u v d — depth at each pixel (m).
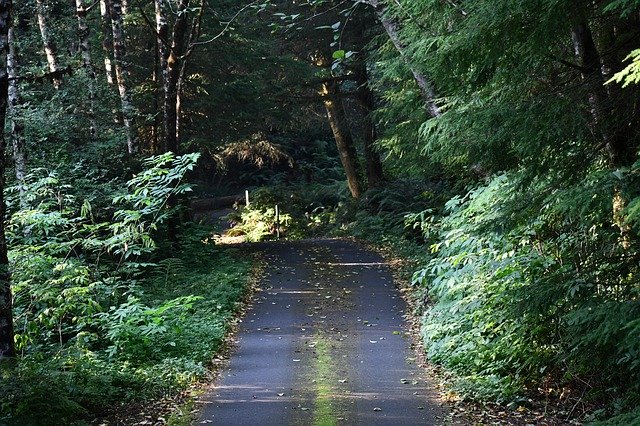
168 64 20.22
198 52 26.02
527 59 7.59
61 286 12.40
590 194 6.76
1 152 8.70
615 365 7.89
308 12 25.17
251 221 33.75
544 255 9.93
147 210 13.73
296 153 44.84
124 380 9.73
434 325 11.88
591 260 7.93
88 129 19.06
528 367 9.63
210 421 8.30
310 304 15.55
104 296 12.85
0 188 8.71
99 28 25.42
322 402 9.00
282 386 9.80
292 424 8.15
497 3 6.96
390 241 23.97
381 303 15.55
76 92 19.02
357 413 8.53
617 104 7.48
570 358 8.08
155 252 18.48
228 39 26.23
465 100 9.71
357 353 11.63
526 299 7.81
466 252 11.91
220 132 28.09
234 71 28.22
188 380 10.09
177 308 13.16
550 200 7.32
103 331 12.55
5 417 7.84
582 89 7.51
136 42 26.12
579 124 7.40
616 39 7.94
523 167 8.21
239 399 9.20
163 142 20.69
